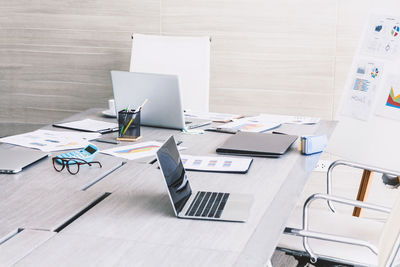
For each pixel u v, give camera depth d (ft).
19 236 5.08
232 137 8.35
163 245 4.90
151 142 8.32
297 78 12.41
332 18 11.86
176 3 12.73
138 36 11.34
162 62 11.12
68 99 14.11
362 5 11.61
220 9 12.51
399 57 9.83
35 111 14.43
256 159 7.52
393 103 9.83
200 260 4.62
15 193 6.19
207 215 5.51
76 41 13.64
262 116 10.20
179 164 6.03
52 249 4.82
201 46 10.94
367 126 10.27
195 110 10.94
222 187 6.40
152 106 8.99
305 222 7.16
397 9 10.03
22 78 14.28
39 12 13.70
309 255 6.82
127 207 5.79
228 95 12.94
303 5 11.98
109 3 13.15
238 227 5.30
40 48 13.94
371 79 10.27
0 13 13.97
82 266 4.51
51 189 6.32
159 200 5.99
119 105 9.23
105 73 13.66
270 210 5.74
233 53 12.67
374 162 10.09
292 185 6.50
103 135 8.80
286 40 12.26
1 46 14.19
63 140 8.40
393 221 6.09
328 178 8.44
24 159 7.30
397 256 5.62
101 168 7.07
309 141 7.70
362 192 10.25
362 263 6.78
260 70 12.59
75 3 13.38
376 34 10.30
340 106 10.84
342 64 12.03
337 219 8.06
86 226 5.31
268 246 4.90
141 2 12.94
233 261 4.61
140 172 6.93
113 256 4.69
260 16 12.30
